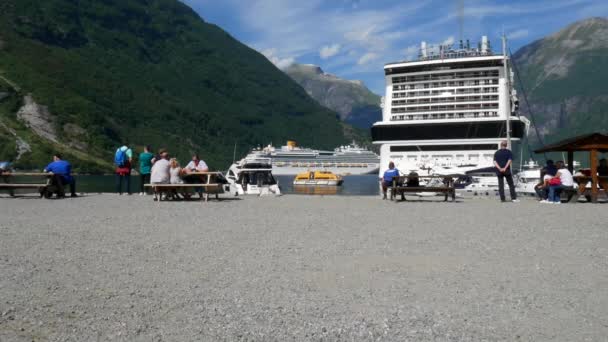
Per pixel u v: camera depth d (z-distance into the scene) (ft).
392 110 260.62
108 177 472.03
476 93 247.70
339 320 15.66
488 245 27.91
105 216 41.65
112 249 26.35
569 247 27.27
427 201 62.34
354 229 34.35
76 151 583.99
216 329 14.87
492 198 70.74
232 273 21.31
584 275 20.94
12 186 62.90
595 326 15.10
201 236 30.99
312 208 50.31
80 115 648.38
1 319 15.37
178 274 21.06
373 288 19.15
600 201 64.54
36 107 618.85
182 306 16.85
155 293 18.24
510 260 23.95
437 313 16.28
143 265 22.65
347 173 523.70
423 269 22.13
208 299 17.61
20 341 13.83
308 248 27.02
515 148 243.19
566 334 14.52
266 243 28.53
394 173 65.82
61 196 64.90
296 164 522.06
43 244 27.58
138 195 70.90
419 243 28.60
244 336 14.37
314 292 18.61
